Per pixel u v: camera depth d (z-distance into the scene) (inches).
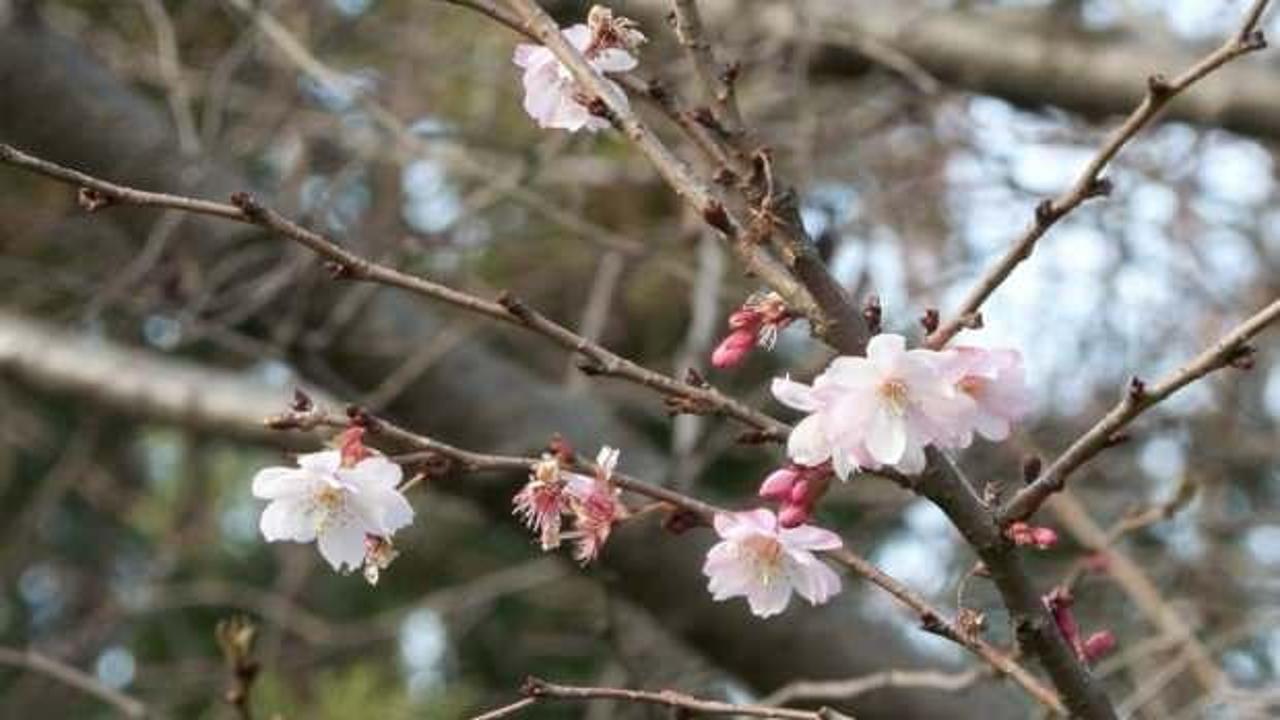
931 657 261.1
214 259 262.1
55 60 270.2
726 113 125.3
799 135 269.9
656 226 322.0
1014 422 130.6
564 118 128.0
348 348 266.2
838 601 261.9
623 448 266.4
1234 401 300.2
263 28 252.5
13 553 336.5
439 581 389.4
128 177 266.7
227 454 392.2
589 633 363.3
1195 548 288.7
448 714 350.6
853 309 121.1
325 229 256.4
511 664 385.4
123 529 400.8
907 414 113.8
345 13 315.6
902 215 291.6
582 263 316.2
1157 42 290.2
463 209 277.7
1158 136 297.6
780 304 121.0
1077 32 290.7
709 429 289.7
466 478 265.4
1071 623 128.2
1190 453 293.7
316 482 120.9
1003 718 255.3
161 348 306.0
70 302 331.6
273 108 287.9
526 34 129.7
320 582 382.6
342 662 375.9
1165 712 244.1
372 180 294.2
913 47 293.0
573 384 280.1
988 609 262.4
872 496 290.2
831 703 256.2
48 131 269.6
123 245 309.4
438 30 310.2
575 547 132.7
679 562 257.8
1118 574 238.4
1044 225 121.4
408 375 258.1
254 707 308.8
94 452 360.2
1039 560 277.0
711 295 258.8
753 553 121.3
